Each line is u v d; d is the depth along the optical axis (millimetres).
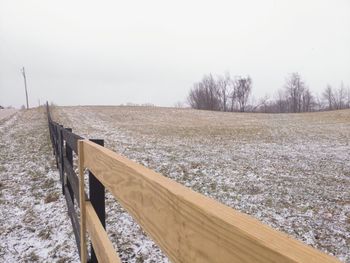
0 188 8688
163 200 1066
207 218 814
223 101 89000
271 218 7020
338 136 22562
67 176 5230
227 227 740
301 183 9789
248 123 33125
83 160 2789
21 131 22609
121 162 1549
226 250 744
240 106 88062
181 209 944
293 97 88625
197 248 859
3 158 12773
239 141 19719
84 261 2840
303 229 6434
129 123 31609
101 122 31984
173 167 11477
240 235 699
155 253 5188
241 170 11281
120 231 5941
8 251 5242
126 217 6531
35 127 24719
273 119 38219
